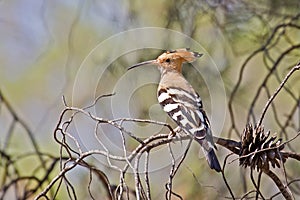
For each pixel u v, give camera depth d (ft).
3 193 34.27
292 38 43.29
